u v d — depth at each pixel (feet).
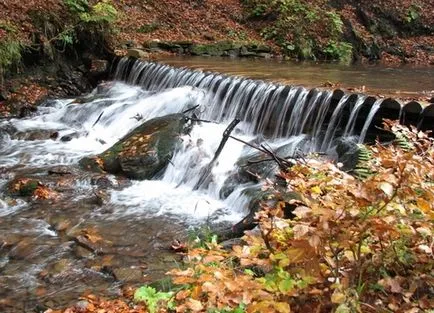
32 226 19.30
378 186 8.30
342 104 23.97
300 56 50.16
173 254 17.24
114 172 24.90
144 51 42.68
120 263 16.56
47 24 38.91
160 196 22.68
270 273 10.27
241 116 29.12
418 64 52.85
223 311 9.27
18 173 24.80
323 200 9.22
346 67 44.47
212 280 9.39
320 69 40.91
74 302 14.32
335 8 58.34
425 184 9.04
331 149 23.40
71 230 19.01
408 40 59.41
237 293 8.93
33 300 14.47
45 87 38.04
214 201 22.25
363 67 45.44
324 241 8.51
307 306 9.00
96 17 40.42
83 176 24.00
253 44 48.78
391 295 8.96
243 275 10.07
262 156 23.77
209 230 18.34
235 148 25.90
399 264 9.26
